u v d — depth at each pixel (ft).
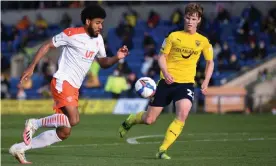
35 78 321.52
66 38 91.86
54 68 302.25
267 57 296.92
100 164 91.15
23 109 271.28
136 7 354.33
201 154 107.76
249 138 143.13
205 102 262.47
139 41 339.36
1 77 298.76
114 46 345.31
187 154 107.86
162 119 216.13
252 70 285.23
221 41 322.96
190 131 165.99
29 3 370.32
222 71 295.07
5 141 140.87
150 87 105.29
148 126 184.96
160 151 99.50
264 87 270.67
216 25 313.94
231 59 294.87
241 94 263.90
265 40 317.22
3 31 359.46
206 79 102.37
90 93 294.05
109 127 180.96
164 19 347.56
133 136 150.92
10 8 372.79
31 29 359.46
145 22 349.00
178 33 100.68
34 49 342.03
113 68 318.45
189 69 101.76
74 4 360.89
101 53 94.58
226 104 262.88
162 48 101.09
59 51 331.98
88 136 150.61
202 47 101.35
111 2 356.79
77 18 359.66
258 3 329.52
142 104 260.83
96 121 208.03
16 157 92.48
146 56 301.02
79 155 107.86
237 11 333.62
